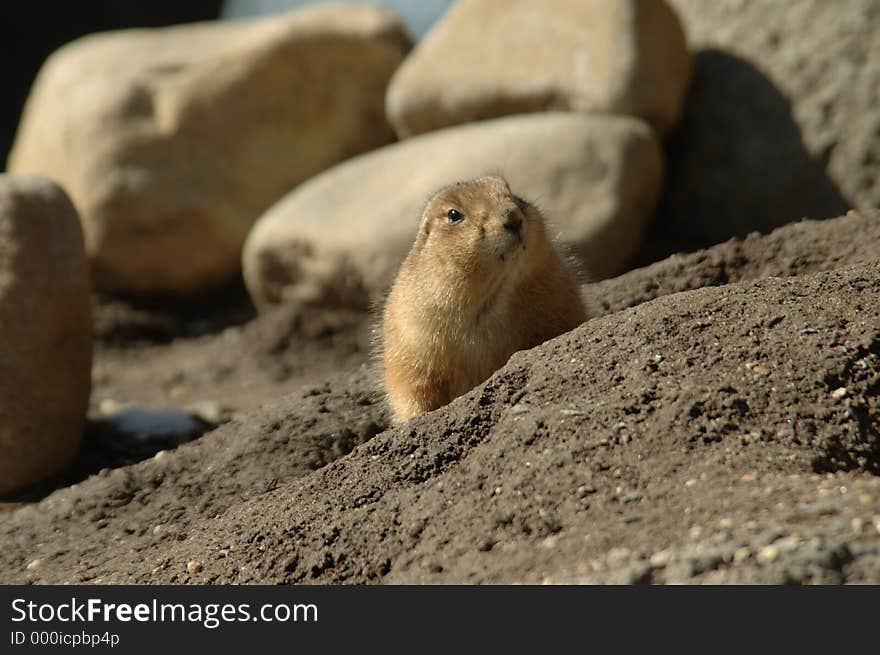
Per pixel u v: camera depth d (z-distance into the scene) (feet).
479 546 55.77
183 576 64.44
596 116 147.23
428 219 77.25
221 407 134.51
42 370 108.37
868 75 143.23
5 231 108.88
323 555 60.90
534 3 158.40
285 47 180.86
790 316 66.44
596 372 65.51
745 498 52.11
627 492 55.83
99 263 176.24
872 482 52.44
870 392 61.21
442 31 165.99
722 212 151.74
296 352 155.33
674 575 47.37
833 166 143.84
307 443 87.92
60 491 92.58
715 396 60.54
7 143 309.22
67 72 186.70
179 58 183.62
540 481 58.29
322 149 184.44
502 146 146.00
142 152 175.52
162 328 171.73
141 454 115.44
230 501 83.15
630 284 99.66
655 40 149.59
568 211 139.44
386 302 86.07
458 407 67.31
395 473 65.00
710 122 153.99
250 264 164.86
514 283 75.31
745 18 155.53
